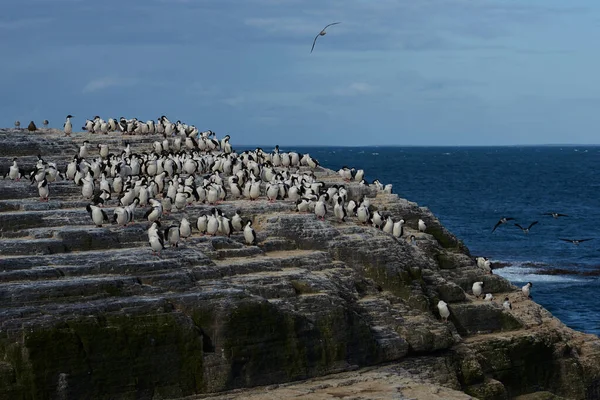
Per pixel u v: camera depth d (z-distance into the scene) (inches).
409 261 2514.8
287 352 1993.1
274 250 2389.3
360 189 3203.7
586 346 2650.1
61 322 1748.3
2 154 3186.5
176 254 2090.3
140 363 1811.0
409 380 2038.6
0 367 1681.8
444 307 2433.6
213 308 1927.9
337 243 2429.9
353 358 2113.7
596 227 6082.7
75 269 1936.5
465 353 2330.2
